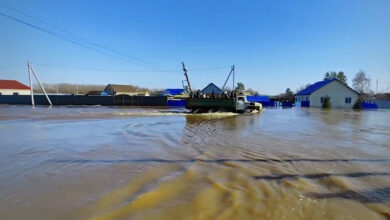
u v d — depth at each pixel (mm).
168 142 8562
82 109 28078
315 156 6609
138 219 3209
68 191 4145
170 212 3406
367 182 4652
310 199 3857
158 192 4086
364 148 7746
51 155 6625
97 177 4848
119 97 37281
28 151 7078
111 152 6988
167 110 27266
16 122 14477
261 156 6578
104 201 3750
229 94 23875
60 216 3307
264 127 12766
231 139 9180
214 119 17203
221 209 3500
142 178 4789
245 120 16547
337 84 39406
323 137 9750
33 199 3842
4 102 38562
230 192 4102
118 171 5234
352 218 3295
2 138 9164
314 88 41875
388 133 11031
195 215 3324
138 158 6332
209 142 8578
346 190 4250
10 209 3516
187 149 7434
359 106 37531
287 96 52938
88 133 10469
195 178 4797
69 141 8617
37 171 5246
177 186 4367
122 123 14359
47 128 11969
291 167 5562
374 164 5883
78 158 6316
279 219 3230
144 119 16984
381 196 4016
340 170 5375
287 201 3771
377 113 25641
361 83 53656
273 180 4707
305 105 40156
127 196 3932
